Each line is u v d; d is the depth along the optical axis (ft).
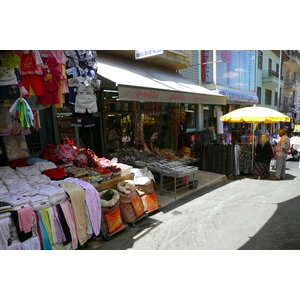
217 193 22.04
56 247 11.47
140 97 16.93
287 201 19.66
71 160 17.07
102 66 20.15
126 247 12.91
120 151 24.08
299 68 99.35
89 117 16.47
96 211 13.14
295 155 39.70
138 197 15.94
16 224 9.86
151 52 23.03
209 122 40.27
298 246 12.87
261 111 26.55
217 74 38.50
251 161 28.02
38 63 12.11
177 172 19.63
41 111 18.45
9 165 14.66
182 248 12.76
